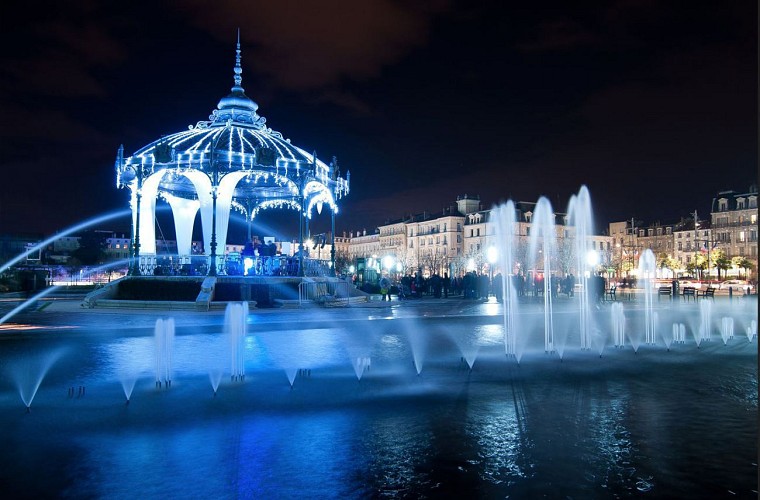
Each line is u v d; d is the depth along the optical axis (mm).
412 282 42594
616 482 5812
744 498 5410
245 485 5762
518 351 14789
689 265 100438
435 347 15359
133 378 11000
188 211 38125
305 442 7121
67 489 5656
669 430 7645
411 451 6777
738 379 11164
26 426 7797
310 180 32594
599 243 127125
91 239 104500
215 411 8586
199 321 20812
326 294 31812
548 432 7535
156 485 5762
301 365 12430
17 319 21734
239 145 30719
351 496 5492
